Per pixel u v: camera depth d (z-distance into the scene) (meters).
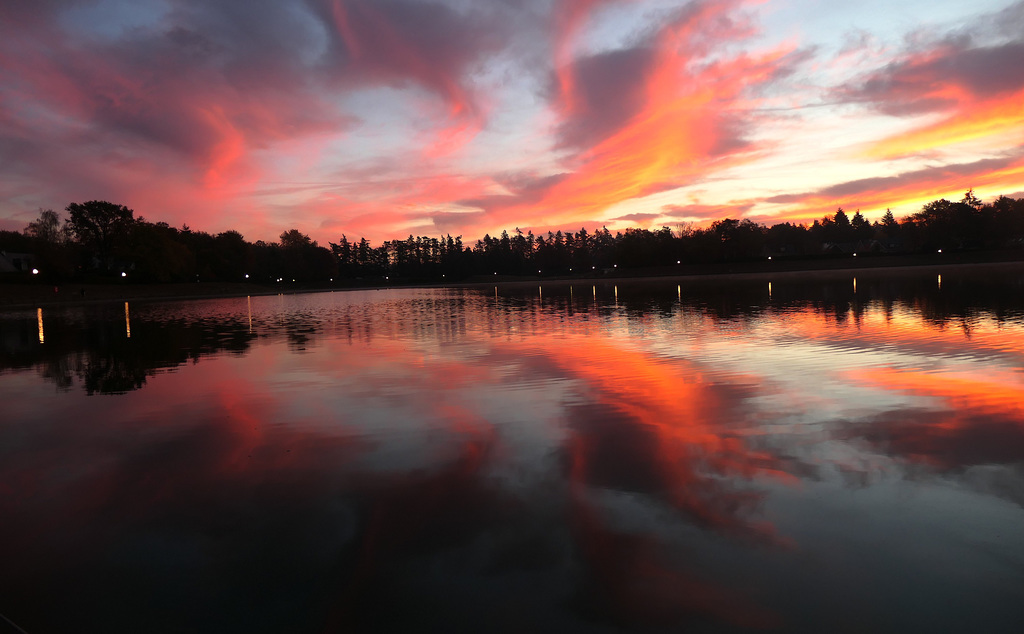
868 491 5.12
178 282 92.50
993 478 5.31
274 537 4.71
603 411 8.15
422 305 38.81
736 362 11.62
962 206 87.75
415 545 4.49
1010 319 17.02
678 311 24.94
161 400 10.02
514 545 4.43
